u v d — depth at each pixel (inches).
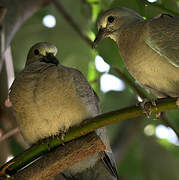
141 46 387.5
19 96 370.3
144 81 396.2
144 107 317.1
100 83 529.3
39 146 332.2
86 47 550.9
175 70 374.6
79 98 369.1
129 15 437.7
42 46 425.1
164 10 403.9
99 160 378.0
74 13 561.3
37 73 375.6
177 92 393.1
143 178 598.9
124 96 591.5
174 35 385.4
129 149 610.5
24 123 372.5
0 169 327.0
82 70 547.2
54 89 365.1
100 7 494.9
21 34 546.3
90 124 320.2
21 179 327.0
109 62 443.2
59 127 365.7
